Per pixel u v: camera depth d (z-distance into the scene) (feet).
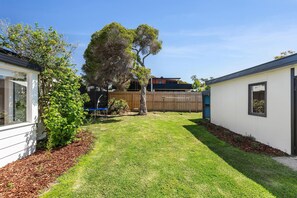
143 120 33.96
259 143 18.39
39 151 15.83
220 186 10.11
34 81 15.84
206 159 14.12
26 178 10.77
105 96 41.57
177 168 12.47
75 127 18.02
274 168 12.36
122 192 9.61
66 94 17.90
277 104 16.49
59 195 9.28
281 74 15.98
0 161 12.25
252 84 20.24
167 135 22.15
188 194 9.39
